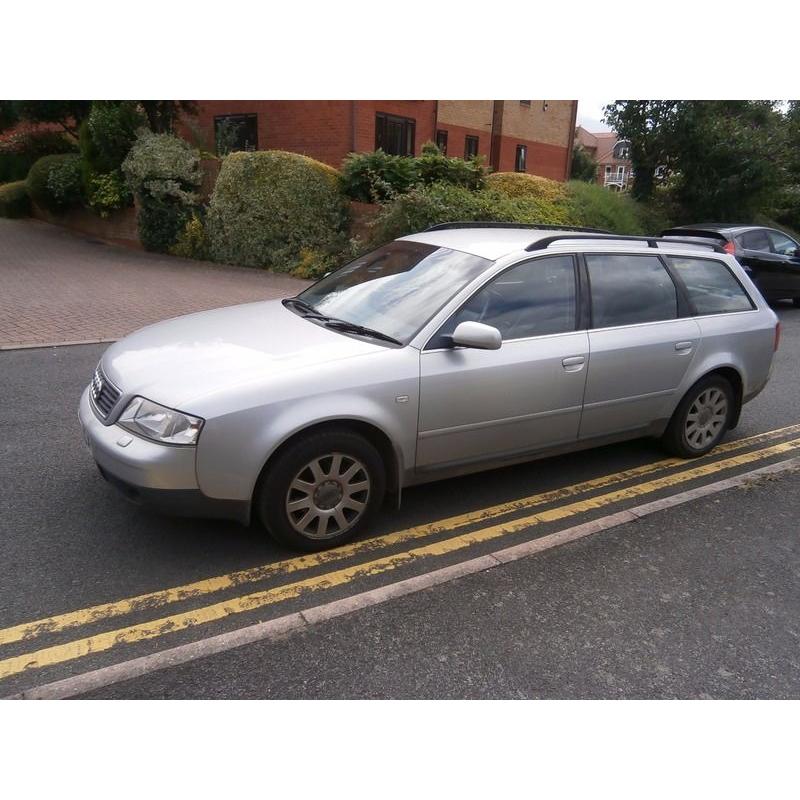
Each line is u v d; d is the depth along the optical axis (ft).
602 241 15.06
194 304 35.14
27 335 27.32
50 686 8.61
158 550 11.79
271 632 9.81
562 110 89.56
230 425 10.55
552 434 14.14
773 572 12.14
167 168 50.72
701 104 61.77
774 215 79.30
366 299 13.80
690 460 17.12
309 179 45.88
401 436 12.11
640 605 10.95
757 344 17.19
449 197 42.42
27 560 11.30
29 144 76.59
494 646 9.78
